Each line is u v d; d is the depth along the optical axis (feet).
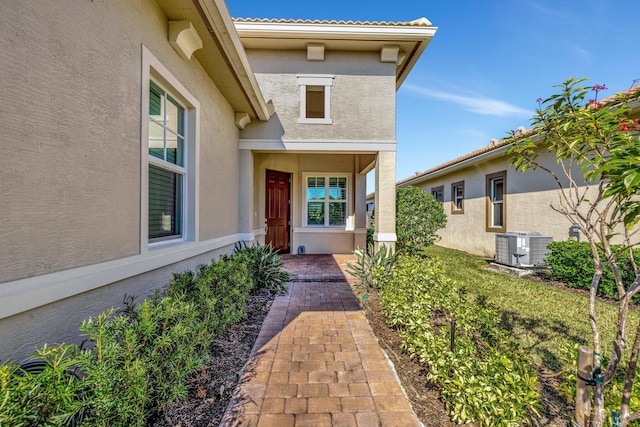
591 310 6.63
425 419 7.41
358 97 23.44
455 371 7.73
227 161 19.25
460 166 36.99
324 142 23.20
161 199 11.91
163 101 11.89
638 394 6.31
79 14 6.87
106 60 7.79
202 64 14.65
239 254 16.99
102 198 7.63
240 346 11.17
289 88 23.39
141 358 6.00
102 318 6.11
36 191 5.82
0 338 5.25
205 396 8.09
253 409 7.63
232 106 20.17
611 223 6.40
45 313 6.11
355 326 13.21
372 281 17.56
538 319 14.47
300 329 12.88
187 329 7.13
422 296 12.87
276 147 23.06
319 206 34.17
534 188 26.61
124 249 8.55
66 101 6.51
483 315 11.20
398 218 29.48
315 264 27.55
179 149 13.43
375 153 24.34
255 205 27.55
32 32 5.72
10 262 5.34
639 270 5.57
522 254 23.82
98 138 7.49
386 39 21.95
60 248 6.36
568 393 7.40
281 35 21.72
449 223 43.01
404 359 10.42
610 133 6.22
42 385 4.40
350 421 7.27
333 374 9.31
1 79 5.19
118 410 5.18
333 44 22.66
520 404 6.57
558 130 7.28
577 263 19.43
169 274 11.41
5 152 5.26
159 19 10.64
